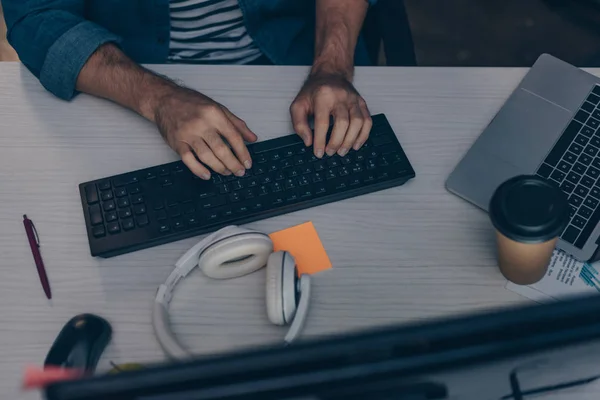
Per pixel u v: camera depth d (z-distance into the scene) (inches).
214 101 45.1
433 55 85.3
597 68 46.6
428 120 45.4
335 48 51.1
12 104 47.1
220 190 41.6
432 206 41.7
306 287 37.6
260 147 43.2
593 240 38.8
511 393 28.5
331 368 22.7
